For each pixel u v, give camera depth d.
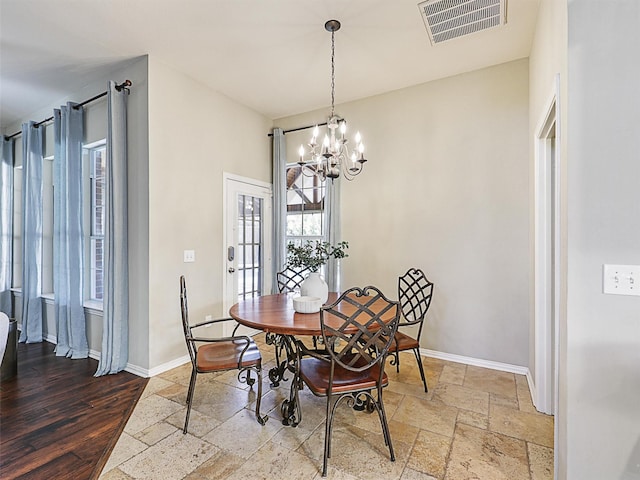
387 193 3.61
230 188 3.76
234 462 1.78
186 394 2.55
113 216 2.93
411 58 2.97
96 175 3.72
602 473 1.35
